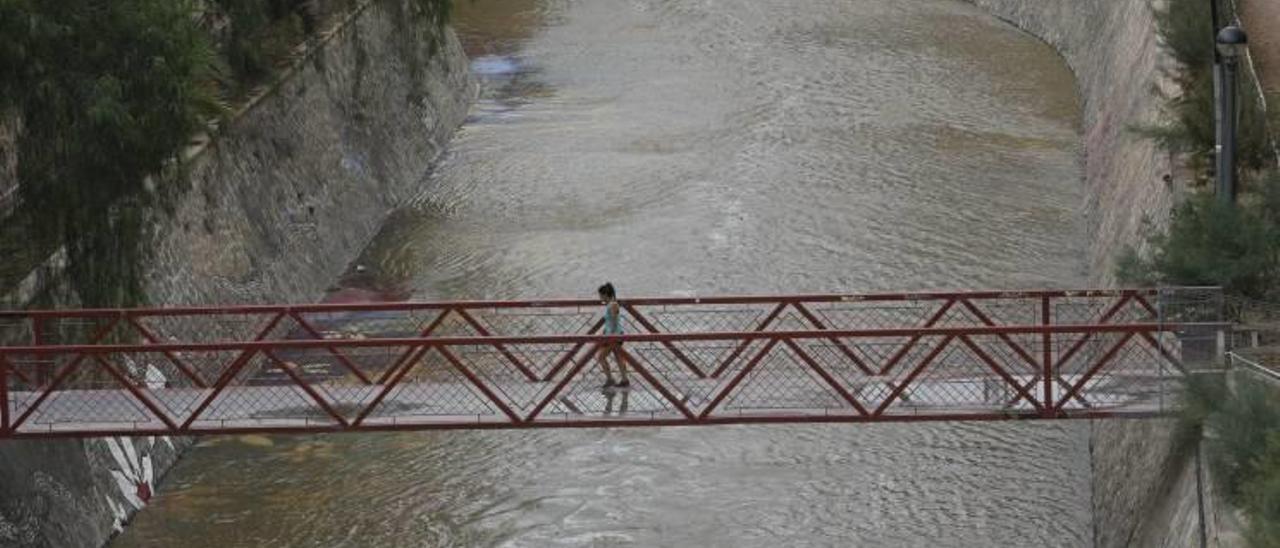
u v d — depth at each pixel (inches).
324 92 2244.1
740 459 1614.2
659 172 2428.6
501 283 2054.6
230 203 1887.3
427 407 1246.3
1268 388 1097.4
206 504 1558.8
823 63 2950.3
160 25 1321.4
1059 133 2573.8
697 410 1221.1
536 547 1469.0
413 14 2539.4
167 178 1595.7
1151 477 1285.7
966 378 1249.4
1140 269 1318.9
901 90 2790.4
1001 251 2086.6
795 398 1243.8
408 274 2108.8
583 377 1334.9
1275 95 1701.5
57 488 1427.2
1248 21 1984.5
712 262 2071.9
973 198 2276.1
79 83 1296.8
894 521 1493.6
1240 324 1208.8
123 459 1547.7
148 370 1610.5
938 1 3420.3
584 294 1994.3
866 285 1983.3
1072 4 2997.0
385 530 1507.1
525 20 3312.0
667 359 1729.8
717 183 2363.4
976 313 1314.0
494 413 1227.2
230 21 2081.7
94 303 1413.6
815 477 1577.3
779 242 2128.4
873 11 3314.5
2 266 1505.9
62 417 1238.9
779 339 1195.9
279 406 1255.5
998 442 1631.4
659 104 2760.8
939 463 1595.7
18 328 1432.1
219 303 1798.7
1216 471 1072.8
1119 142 2102.6
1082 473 1567.4
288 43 2223.2
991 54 3016.7
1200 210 1321.4
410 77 2541.8
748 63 2962.6
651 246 2139.5
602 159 2500.0
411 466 1622.8
